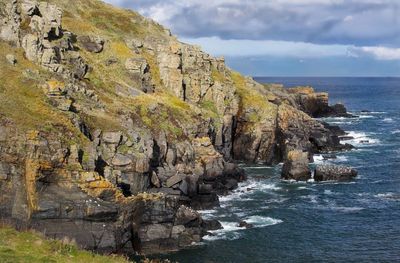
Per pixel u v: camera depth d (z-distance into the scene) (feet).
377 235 214.90
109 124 247.29
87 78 299.38
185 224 202.80
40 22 283.18
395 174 330.34
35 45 261.03
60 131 202.80
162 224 197.47
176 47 358.43
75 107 243.40
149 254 189.37
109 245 182.19
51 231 177.88
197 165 278.67
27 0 294.05
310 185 301.84
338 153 404.77
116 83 312.71
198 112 327.47
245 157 370.12
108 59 336.90
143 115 286.25
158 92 337.72
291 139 376.27
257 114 377.09
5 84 216.54
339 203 264.31
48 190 182.29
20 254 102.78
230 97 376.68
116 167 225.56
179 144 281.74
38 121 199.31
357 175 326.65
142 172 228.84
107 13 425.28
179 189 246.47
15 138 186.70
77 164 192.75
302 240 207.92
